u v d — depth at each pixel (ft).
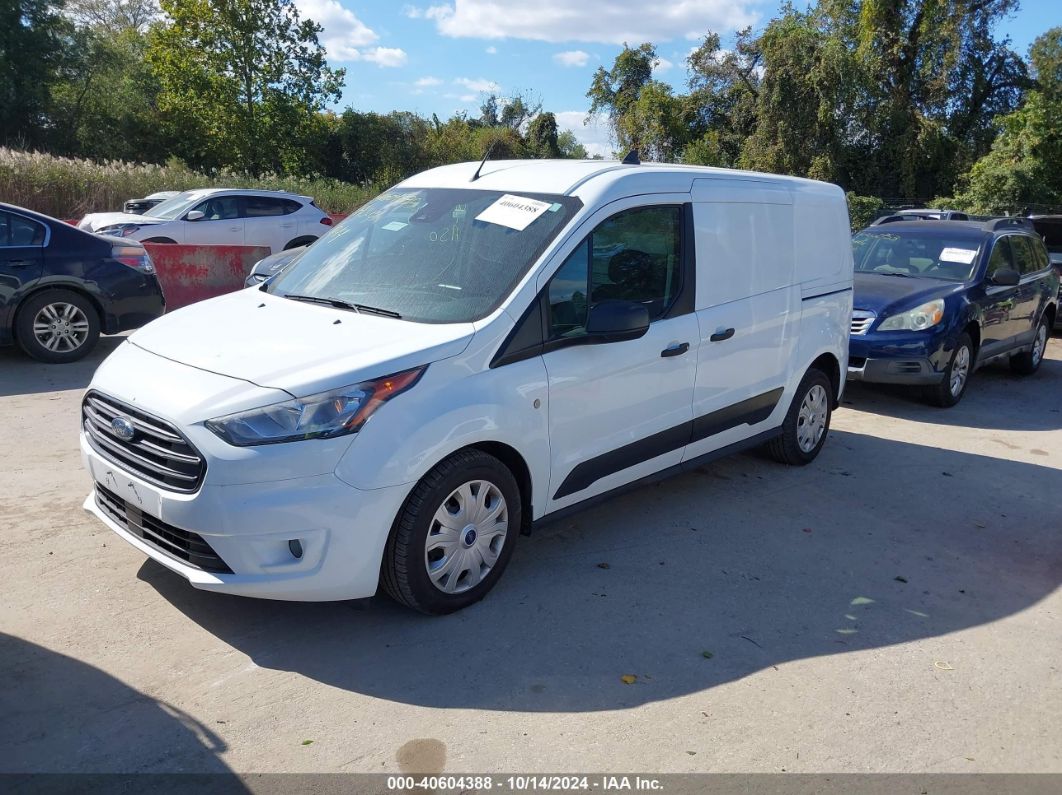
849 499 19.27
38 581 13.43
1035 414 28.73
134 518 12.34
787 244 19.12
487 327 12.93
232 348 12.71
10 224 27.14
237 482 11.02
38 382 25.61
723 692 11.53
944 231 32.22
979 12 127.03
